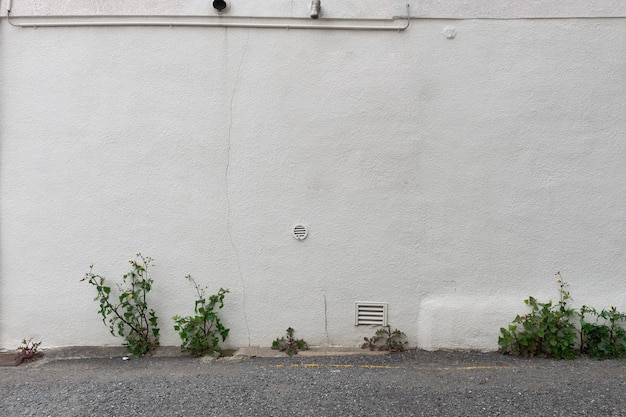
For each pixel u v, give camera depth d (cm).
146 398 445
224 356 548
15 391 467
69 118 561
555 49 544
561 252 544
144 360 544
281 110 557
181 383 477
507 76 546
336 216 555
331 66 555
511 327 533
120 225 561
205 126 559
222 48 559
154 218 561
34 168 561
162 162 560
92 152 561
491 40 547
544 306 534
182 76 560
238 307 562
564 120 543
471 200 548
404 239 552
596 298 539
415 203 551
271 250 559
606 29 541
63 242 562
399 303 554
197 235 561
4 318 564
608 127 540
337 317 558
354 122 553
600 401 428
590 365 510
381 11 552
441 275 552
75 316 564
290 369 509
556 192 544
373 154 552
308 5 554
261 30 558
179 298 561
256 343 562
